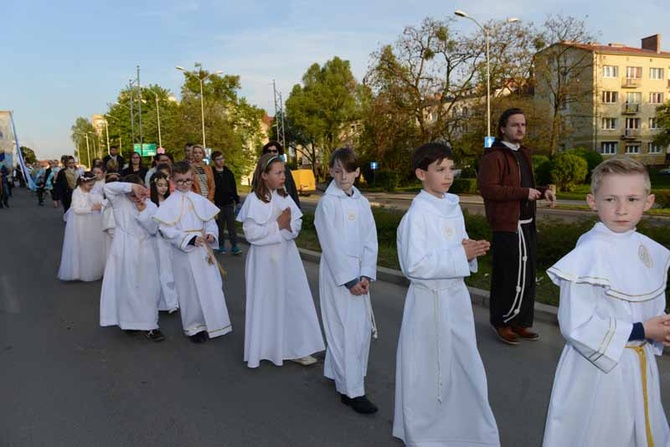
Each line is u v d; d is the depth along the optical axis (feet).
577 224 27.12
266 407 12.94
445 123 114.83
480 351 16.17
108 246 26.35
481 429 9.72
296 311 15.42
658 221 28.58
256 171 15.01
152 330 18.11
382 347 16.90
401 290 23.68
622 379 6.57
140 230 18.08
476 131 110.63
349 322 12.36
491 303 17.15
